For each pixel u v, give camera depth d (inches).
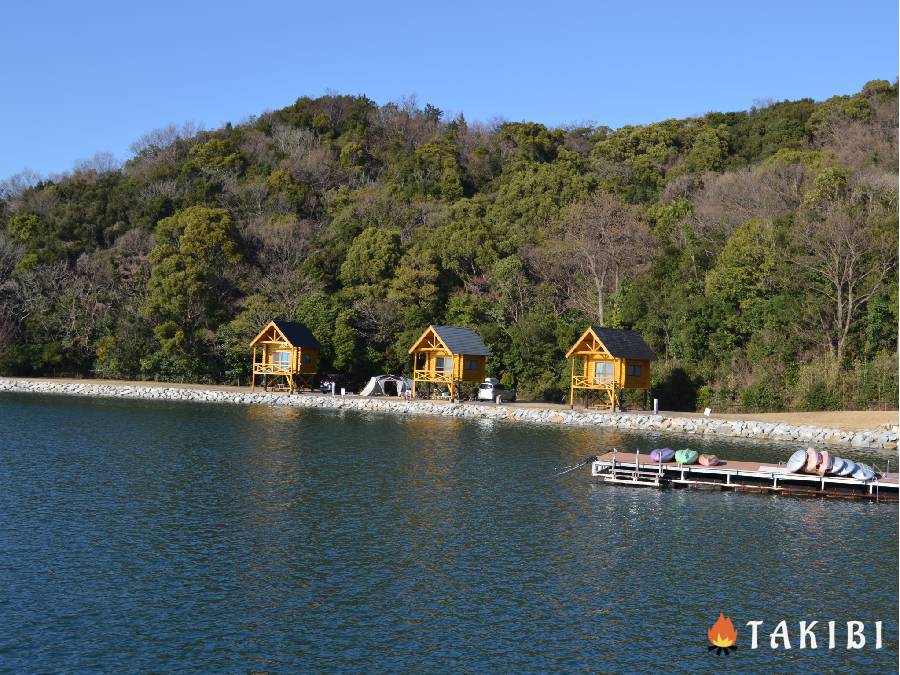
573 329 2994.6
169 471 1509.6
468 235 3570.4
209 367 3444.9
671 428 2297.0
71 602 858.1
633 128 5078.7
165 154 5408.5
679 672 742.5
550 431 2233.0
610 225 3427.7
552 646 784.3
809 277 2699.3
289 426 2239.2
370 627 816.9
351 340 3208.7
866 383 2436.0
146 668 724.7
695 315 2802.7
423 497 1343.5
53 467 1523.1
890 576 986.7
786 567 1013.8
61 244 4015.8
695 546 1095.0
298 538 1093.1
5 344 3528.5
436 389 2987.2
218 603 866.8
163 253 3582.7
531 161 4909.0
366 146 5605.3
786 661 769.6
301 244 3900.1
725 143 4485.7
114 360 3457.2
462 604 876.6
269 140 5620.1
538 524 1190.3
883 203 2871.6
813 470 1429.6
